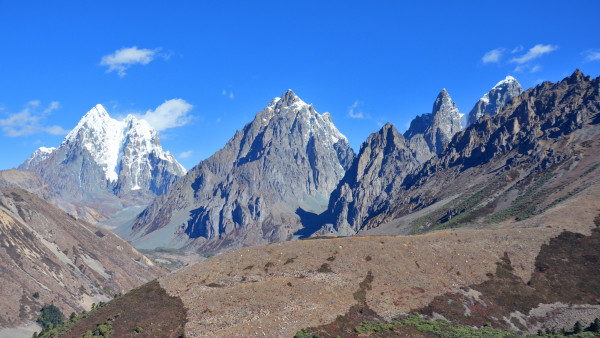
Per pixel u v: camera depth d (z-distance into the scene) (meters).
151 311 112.81
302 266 129.00
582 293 123.12
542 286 126.19
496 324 112.62
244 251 139.00
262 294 114.06
